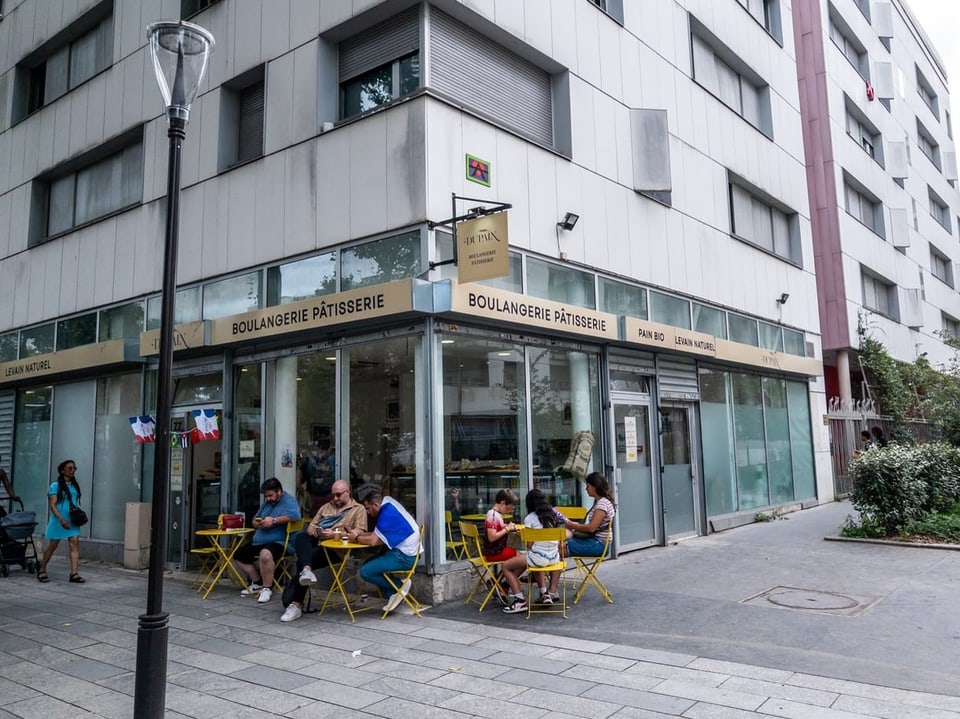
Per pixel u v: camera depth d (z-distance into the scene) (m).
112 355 11.32
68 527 9.81
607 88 11.27
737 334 14.29
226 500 10.11
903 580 8.14
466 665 5.69
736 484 13.63
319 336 9.11
